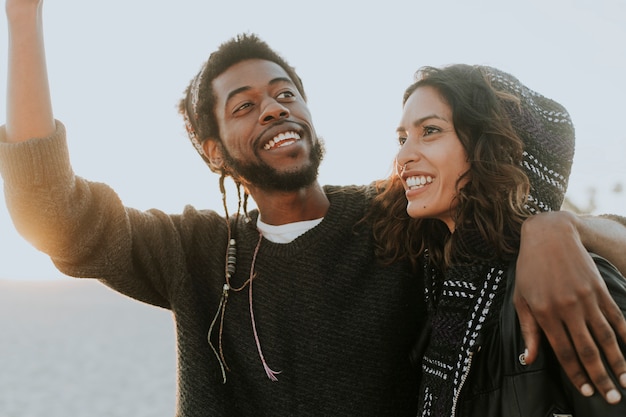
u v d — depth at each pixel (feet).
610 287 4.93
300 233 7.79
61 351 83.41
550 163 6.04
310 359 7.26
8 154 6.53
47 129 6.70
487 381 5.44
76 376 63.57
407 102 6.40
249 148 7.77
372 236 7.61
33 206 6.67
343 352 7.23
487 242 5.84
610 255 5.41
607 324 4.62
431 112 6.16
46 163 6.56
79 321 132.46
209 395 7.41
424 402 6.07
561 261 4.83
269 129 7.66
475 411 5.48
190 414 7.43
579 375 4.72
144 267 7.56
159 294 7.89
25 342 93.15
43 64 6.68
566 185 6.19
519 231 5.71
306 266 7.51
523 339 5.17
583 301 4.66
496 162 5.84
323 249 7.56
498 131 5.88
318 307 7.39
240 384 7.45
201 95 8.29
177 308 7.68
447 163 6.11
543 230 5.06
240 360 7.47
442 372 5.90
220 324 7.59
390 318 7.29
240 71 8.01
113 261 7.16
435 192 6.18
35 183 6.57
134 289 7.58
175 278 7.72
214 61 8.23
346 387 7.16
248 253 7.81
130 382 61.26
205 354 7.53
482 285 5.81
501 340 5.40
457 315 5.90
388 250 7.31
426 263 6.95
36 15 6.61
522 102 6.12
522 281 4.94
